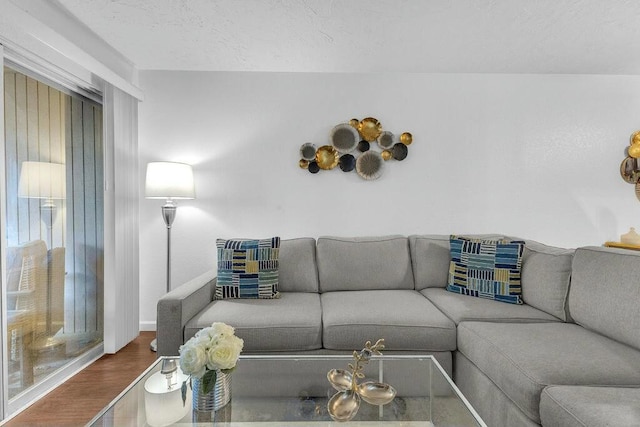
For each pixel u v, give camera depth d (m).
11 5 1.62
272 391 1.46
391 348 1.88
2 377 1.70
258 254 2.35
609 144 3.07
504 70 2.92
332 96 2.98
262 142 2.97
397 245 2.64
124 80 2.50
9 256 1.82
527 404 1.26
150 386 1.39
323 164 2.96
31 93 1.96
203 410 1.28
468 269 2.34
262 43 2.43
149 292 2.96
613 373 1.28
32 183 1.97
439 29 2.25
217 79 2.94
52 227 2.12
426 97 3.00
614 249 1.76
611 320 1.58
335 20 2.14
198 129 2.94
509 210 3.04
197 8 2.00
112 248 2.47
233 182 2.96
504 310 1.99
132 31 2.27
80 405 1.85
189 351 1.20
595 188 3.07
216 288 2.33
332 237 2.70
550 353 1.43
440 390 1.42
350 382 1.30
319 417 1.31
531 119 3.03
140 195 2.92
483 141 3.02
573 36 2.34
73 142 2.30
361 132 2.97
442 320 1.92
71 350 2.27
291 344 1.88
